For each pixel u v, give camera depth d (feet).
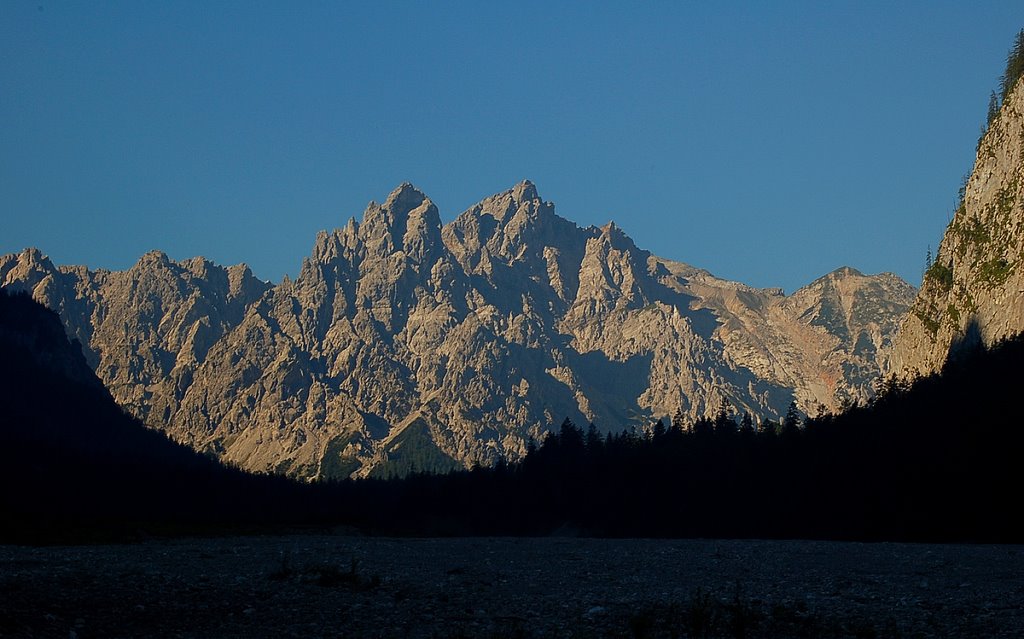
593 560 537.24
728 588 388.98
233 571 430.20
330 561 511.81
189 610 320.70
